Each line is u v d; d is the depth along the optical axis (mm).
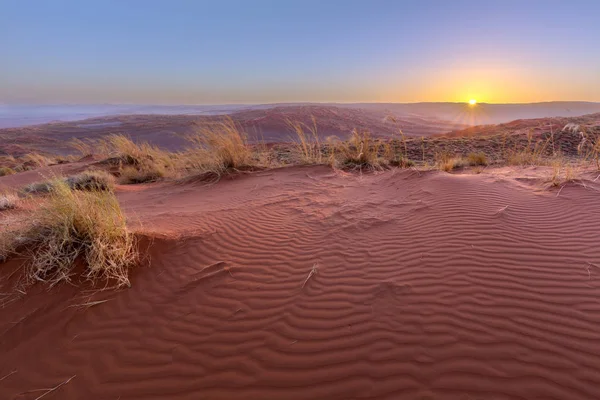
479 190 5707
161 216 5688
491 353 2441
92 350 2695
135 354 2652
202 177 9375
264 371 2465
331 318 2947
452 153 16266
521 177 6664
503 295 3039
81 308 3127
